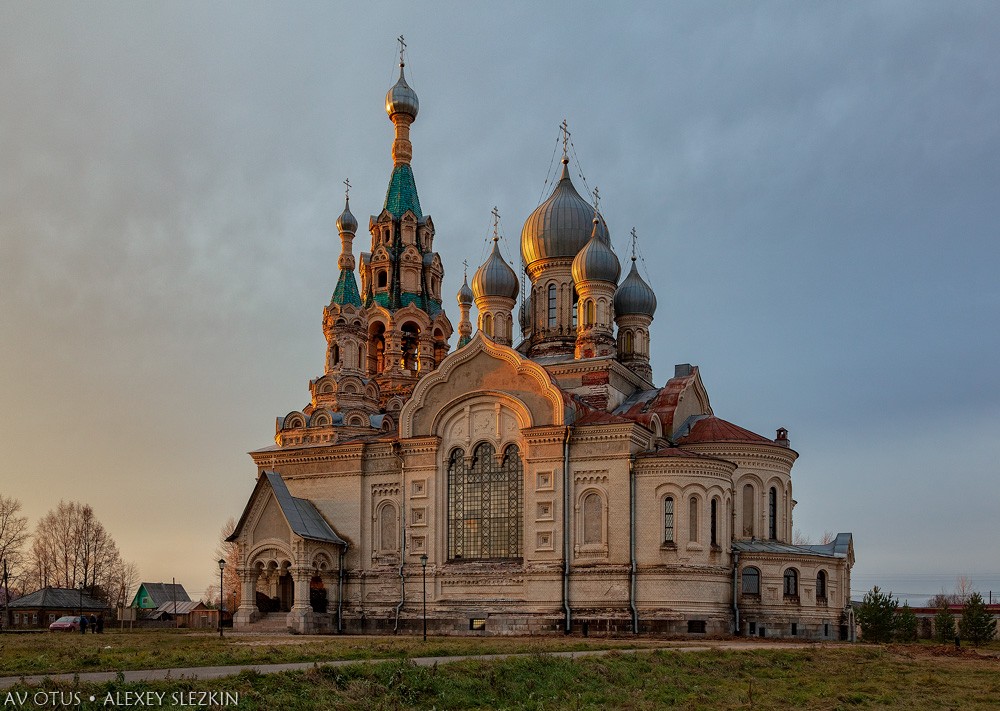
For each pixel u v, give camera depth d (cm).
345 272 10312
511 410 8294
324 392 9788
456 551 8350
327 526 8838
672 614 7456
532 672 4334
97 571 15450
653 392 9138
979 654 6475
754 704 4006
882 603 9431
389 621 8444
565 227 9656
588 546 7819
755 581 7844
